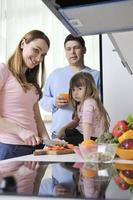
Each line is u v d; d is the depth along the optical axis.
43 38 1.60
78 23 1.12
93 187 0.48
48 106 2.26
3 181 0.45
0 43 2.49
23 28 2.46
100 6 0.94
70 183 0.52
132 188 0.47
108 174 0.64
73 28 1.19
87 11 0.98
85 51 2.26
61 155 1.20
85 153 0.94
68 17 1.05
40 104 2.27
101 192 0.43
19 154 1.47
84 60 2.27
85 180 0.56
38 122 1.72
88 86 2.22
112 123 2.20
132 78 2.21
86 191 0.44
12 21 2.49
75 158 1.07
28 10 2.47
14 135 1.48
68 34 2.32
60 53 2.32
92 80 2.23
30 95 1.59
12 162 0.91
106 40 2.23
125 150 0.99
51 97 2.27
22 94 1.53
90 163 0.90
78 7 0.95
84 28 1.19
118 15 1.03
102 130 2.17
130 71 2.09
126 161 0.96
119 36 1.27
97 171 0.70
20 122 1.51
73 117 2.21
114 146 0.94
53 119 2.25
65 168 0.77
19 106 1.52
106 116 2.20
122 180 0.55
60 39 2.34
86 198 0.40
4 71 1.50
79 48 2.27
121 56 1.61
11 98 1.51
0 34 2.50
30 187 0.48
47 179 0.57
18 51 1.59
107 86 2.23
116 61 2.22
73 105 2.22
